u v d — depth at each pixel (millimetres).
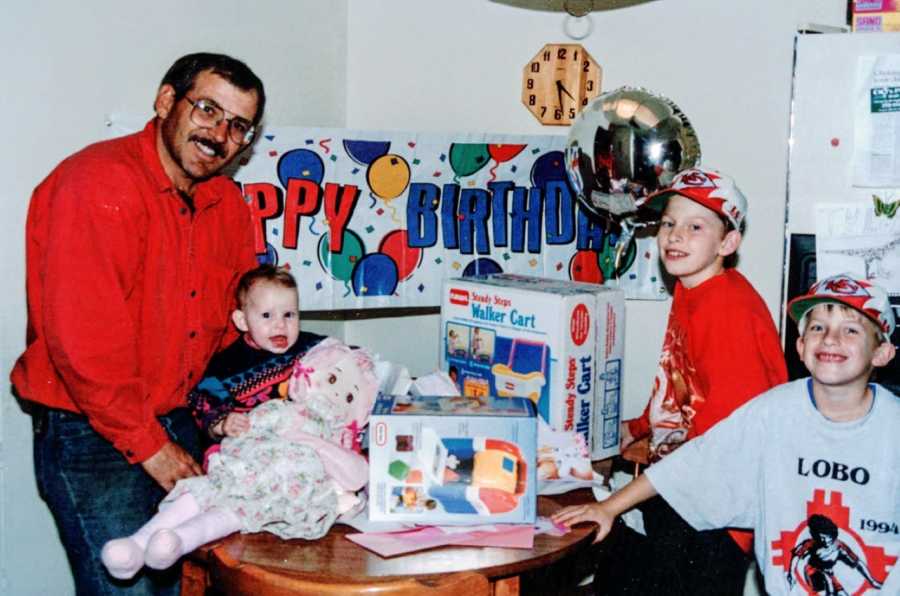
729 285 1882
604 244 2547
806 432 1706
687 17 2500
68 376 1579
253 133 1746
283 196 2232
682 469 1758
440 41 2725
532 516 1562
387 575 1387
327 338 1893
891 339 2172
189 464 1659
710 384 1829
